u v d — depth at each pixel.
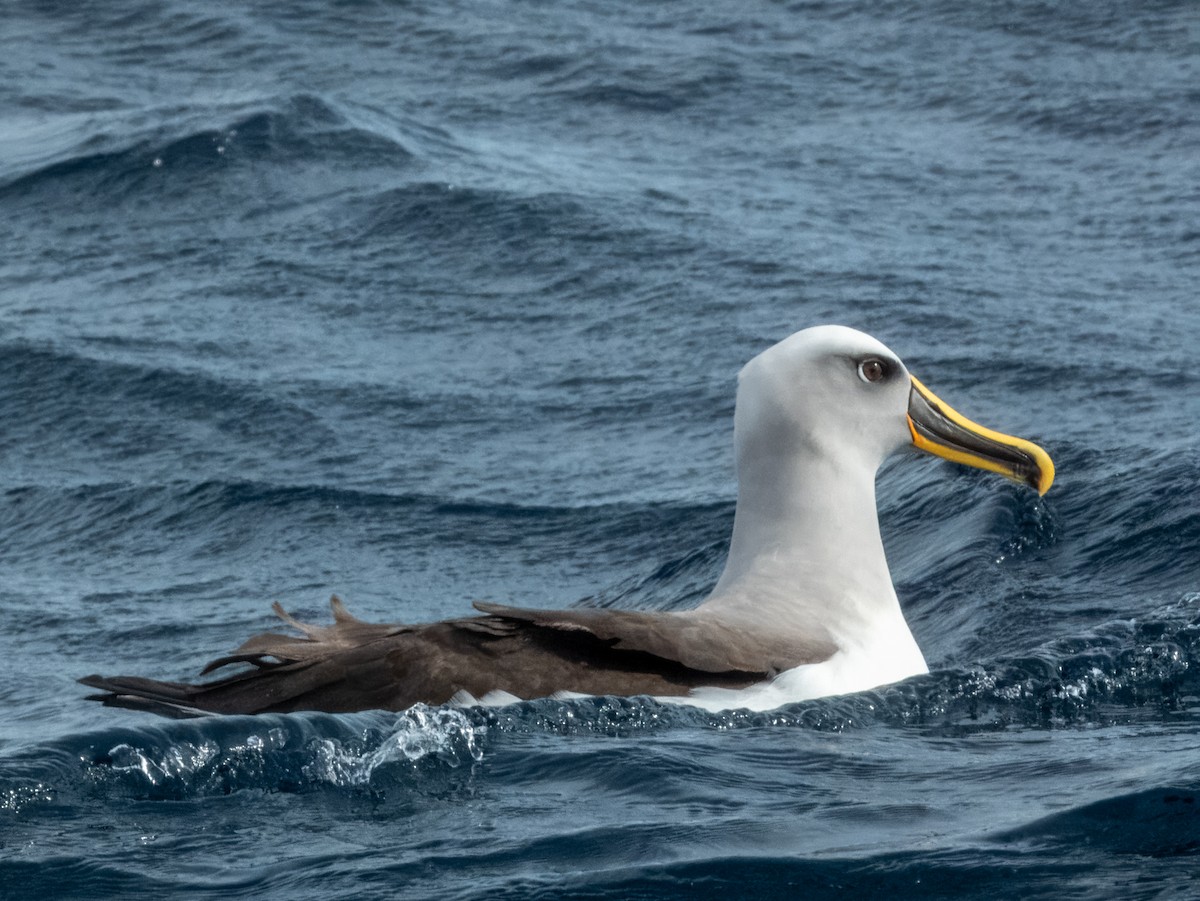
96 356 19.94
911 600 12.88
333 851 7.81
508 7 34.19
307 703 9.28
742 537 10.66
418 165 25.39
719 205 24.11
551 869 7.54
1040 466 11.01
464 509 16.25
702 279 21.38
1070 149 26.30
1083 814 7.82
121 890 7.52
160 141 25.91
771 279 21.25
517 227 23.11
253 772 8.62
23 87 31.00
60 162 25.78
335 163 25.41
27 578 15.45
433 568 15.16
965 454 10.91
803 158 26.34
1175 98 27.95
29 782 8.42
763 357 10.71
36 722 11.61
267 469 17.47
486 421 18.22
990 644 11.61
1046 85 28.95
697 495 15.97
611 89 29.55
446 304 21.38
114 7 34.53
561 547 15.36
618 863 7.57
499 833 7.92
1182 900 6.97
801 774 8.62
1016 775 8.58
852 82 29.75
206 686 9.51
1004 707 9.88
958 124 27.70
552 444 17.62
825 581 10.34
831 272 21.34
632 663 9.46
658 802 8.24
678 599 13.79
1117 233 22.80
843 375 10.62
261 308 21.52
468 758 8.79
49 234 24.16
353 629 9.62
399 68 31.27
